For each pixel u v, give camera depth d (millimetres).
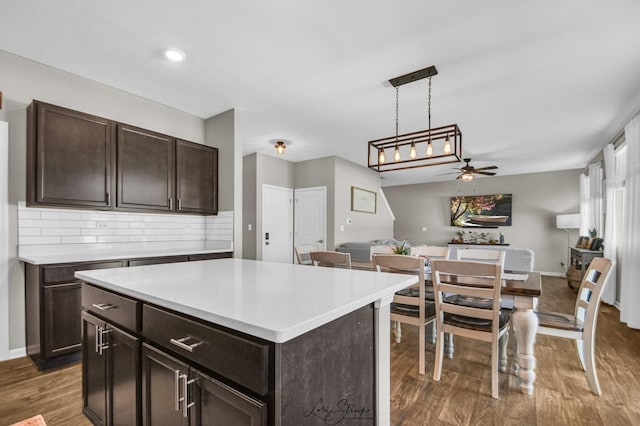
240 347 783
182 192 3348
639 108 3430
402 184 9266
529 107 3482
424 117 3818
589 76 2770
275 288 1174
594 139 4656
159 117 3402
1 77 2420
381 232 7523
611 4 1868
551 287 5551
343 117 3830
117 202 2834
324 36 2221
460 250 2977
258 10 1955
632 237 3328
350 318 1033
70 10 1951
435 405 1843
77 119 2604
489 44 2301
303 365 816
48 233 2660
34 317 2314
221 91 3115
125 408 1214
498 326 1933
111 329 1291
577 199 6930
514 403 1866
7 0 1850
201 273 1545
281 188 6086
